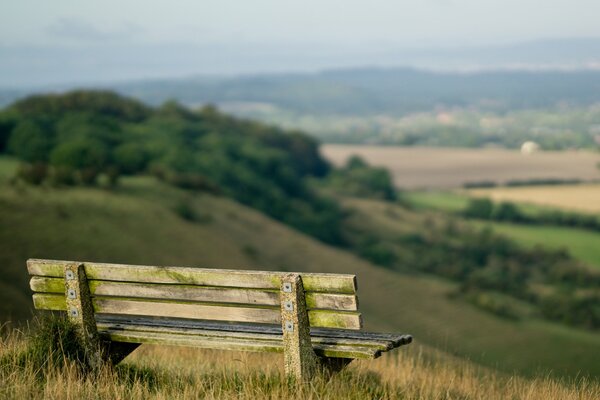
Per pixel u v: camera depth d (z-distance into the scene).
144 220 140.25
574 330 145.12
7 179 138.25
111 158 182.88
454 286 173.75
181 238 140.25
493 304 152.00
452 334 132.62
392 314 144.50
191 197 169.88
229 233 157.75
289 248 166.50
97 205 137.00
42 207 127.19
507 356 122.19
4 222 116.62
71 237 120.88
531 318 151.88
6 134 199.12
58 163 171.50
